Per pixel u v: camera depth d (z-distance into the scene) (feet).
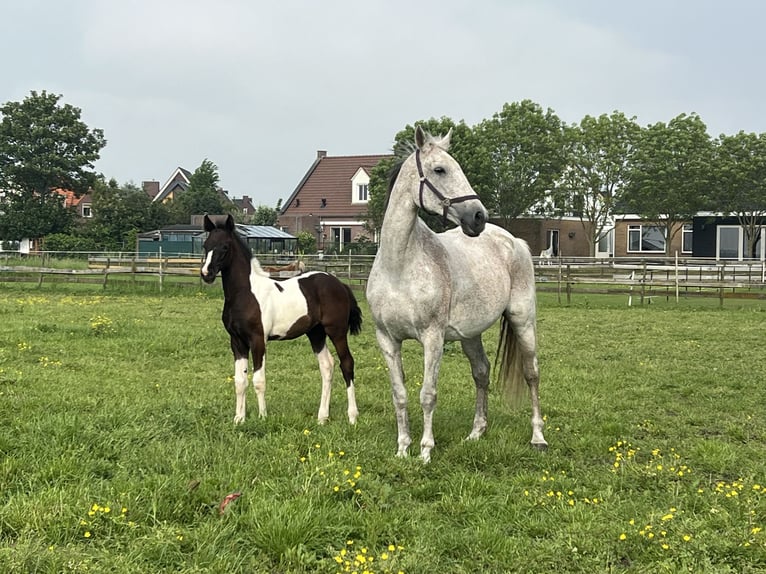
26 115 178.40
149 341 39.91
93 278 84.12
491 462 19.43
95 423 20.61
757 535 14.06
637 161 121.80
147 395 26.71
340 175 183.73
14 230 173.88
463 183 18.56
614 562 13.56
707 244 128.67
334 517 14.71
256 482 16.61
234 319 23.09
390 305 19.10
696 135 120.37
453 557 13.83
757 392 30.40
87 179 184.44
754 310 65.87
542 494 16.80
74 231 173.58
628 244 138.92
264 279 23.70
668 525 14.69
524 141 123.65
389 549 13.34
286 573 12.82
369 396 28.09
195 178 219.00
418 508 15.88
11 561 12.19
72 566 12.30
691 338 47.44
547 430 23.54
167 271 83.25
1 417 21.81
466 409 26.40
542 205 128.06
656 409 27.25
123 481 15.96
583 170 124.98
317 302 24.13
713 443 21.20
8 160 178.81
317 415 24.84
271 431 21.67
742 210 120.57
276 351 38.88
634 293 72.90
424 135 18.98
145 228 176.76
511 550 13.82
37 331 42.68
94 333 42.83
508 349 23.02
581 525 14.75
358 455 18.78
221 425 21.97
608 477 18.16
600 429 23.65
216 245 22.70
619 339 46.50
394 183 19.49
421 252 19.13
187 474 16.72
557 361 37.60
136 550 13.01
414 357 38.42
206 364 34.78
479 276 20.71
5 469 16.39
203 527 13.98
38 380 28.63
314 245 153.89
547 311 64.54
